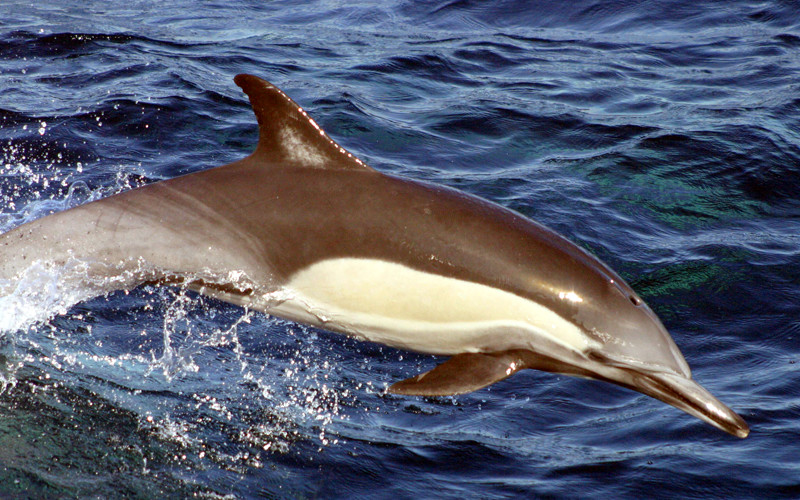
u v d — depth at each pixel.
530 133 27.94
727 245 21.03
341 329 13.04
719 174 25.08
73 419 13.27
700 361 16.47
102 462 12.45
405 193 12.62
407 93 31.86
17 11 41.44
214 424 13.63
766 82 34.47
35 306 13.78
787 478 12.87
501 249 12.22
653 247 20.91
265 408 14.21
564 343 12.12
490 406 14.86
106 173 22.70
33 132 24.88
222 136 25.97
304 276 12.59
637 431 14.16
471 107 29.94
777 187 24.62
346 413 14.34
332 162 13.01
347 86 31.91
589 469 13.14
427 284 12.23
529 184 23.89
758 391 15.30
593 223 21.77
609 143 27.16
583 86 33.53
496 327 12.22
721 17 45.19
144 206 13.45
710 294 18.86
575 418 14.62
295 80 32.44
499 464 13.23
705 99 32.19
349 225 12.45
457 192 12.88
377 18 45.41
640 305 12.35
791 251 20.84
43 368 14.45
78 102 27.69
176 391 14.39
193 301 17.23
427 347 12.74
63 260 13.55
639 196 23.61
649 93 32.94
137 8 45.12
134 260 13.23
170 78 30.91
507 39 41.41
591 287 12.13
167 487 12.11
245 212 12.94
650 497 12.50
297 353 15.97
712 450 13.59
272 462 12.89
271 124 13.16
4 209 20.28
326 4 48.25
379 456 13.23
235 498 12.03
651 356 11.97
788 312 18.16
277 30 41.81
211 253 12.91
